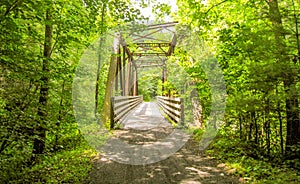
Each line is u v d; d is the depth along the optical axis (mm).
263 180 4473
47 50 5699
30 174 4586
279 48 4824
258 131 7574
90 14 6648
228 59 7539
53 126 5266
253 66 4949
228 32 7055
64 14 6305
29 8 4184
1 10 3930
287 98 4711
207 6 9883
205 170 5375
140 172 5227
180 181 4672
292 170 5039
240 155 6527
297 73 4633
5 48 4023
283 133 7074
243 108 5207
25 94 4414
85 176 4922
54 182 4488
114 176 4953
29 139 4301
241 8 8016
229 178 4824
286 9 5246
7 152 4094
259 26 6336
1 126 3926
